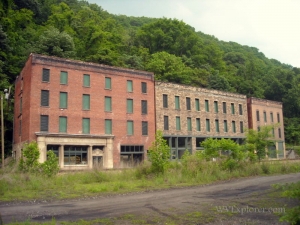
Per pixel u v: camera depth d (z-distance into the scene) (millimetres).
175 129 47344
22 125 38594
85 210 12375
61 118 37500
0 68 49750
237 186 19906
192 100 50406
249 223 9945
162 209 12297
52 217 11031
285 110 80750
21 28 67250
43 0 83688
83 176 23094
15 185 18781
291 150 67562
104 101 41062
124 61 66938
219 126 53375
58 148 36875
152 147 24859
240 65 101375
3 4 65062
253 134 32781
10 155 45594
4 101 45594
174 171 24531
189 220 10375
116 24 103938
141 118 43844
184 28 89500
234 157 28531
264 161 33750
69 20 76125
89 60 60938
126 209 12422
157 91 46406
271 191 16984
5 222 10336
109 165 39688
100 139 39656
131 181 22359
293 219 6613
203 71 77688
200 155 27391
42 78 36625
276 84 82500
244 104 58750
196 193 16938
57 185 20062
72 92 38531
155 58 70312
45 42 54969
